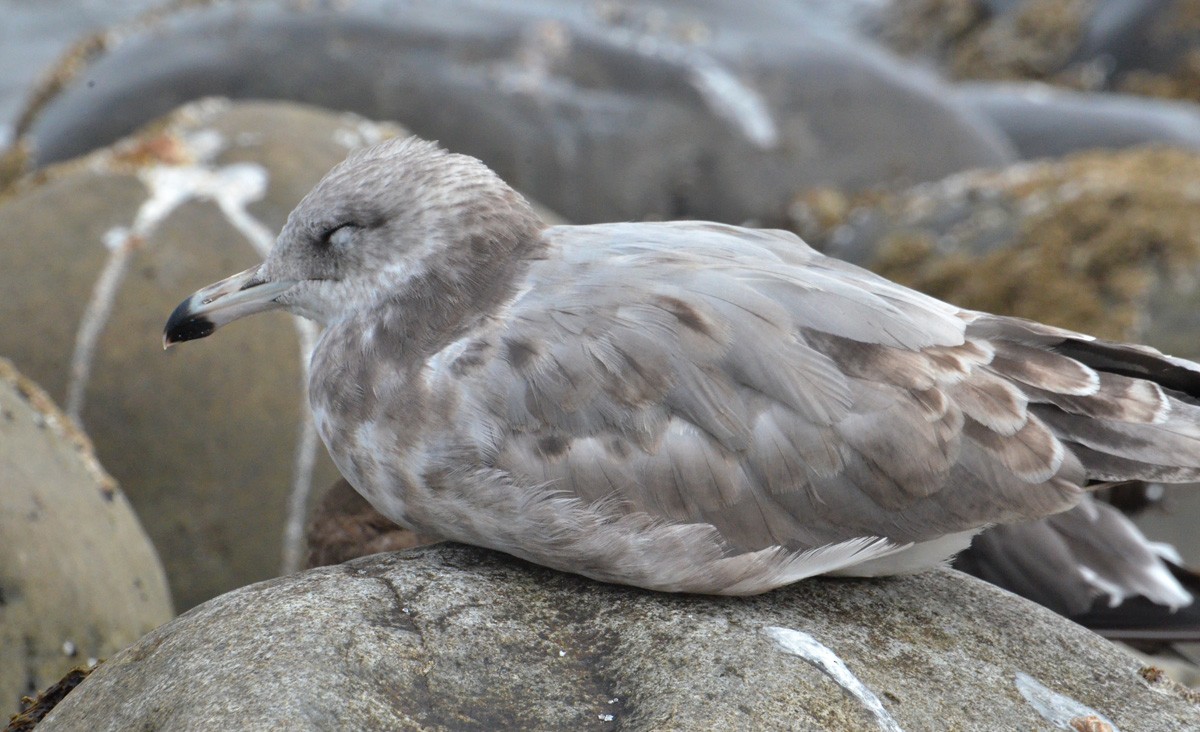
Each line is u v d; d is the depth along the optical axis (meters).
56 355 11.57
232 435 11.52
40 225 12.19
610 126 16.48
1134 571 8.60
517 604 6.74
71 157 15.95
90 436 11.38
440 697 6.10
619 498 6.79
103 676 6.39
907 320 7.04
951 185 16.86
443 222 7.40
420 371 7.11
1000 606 7.28
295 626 6.29
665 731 5.91
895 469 6.82
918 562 7.27
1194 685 10.43
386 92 16.20
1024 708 6.52
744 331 6.87
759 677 6.23
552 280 7.23
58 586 8.34
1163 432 6.97
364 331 7.42
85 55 17.34
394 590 6.71
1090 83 25.83
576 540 6.83
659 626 6.60
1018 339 7.19
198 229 12.31
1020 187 16.56
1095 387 7.05
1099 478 6.98
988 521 6.91
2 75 25.67
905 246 16.25
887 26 28.86
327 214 7.62
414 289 7.37
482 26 16.80
